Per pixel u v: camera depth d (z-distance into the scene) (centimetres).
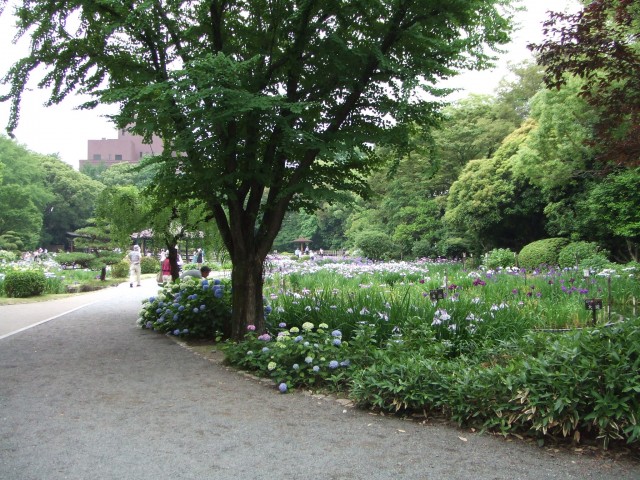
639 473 318
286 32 672
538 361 399
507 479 311
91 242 3055
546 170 1850
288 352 552
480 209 2345
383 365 471
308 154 681
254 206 731
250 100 550
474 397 404
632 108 504
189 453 350
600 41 477
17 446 360
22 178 4600
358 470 324
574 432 375
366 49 655
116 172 6278
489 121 2903
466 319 686
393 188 3141
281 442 373
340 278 1551
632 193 1652
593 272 1381
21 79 693
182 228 1210
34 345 773
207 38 737
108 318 1101
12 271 1664
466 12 657
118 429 398
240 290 726
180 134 605
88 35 715
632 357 374
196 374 588
